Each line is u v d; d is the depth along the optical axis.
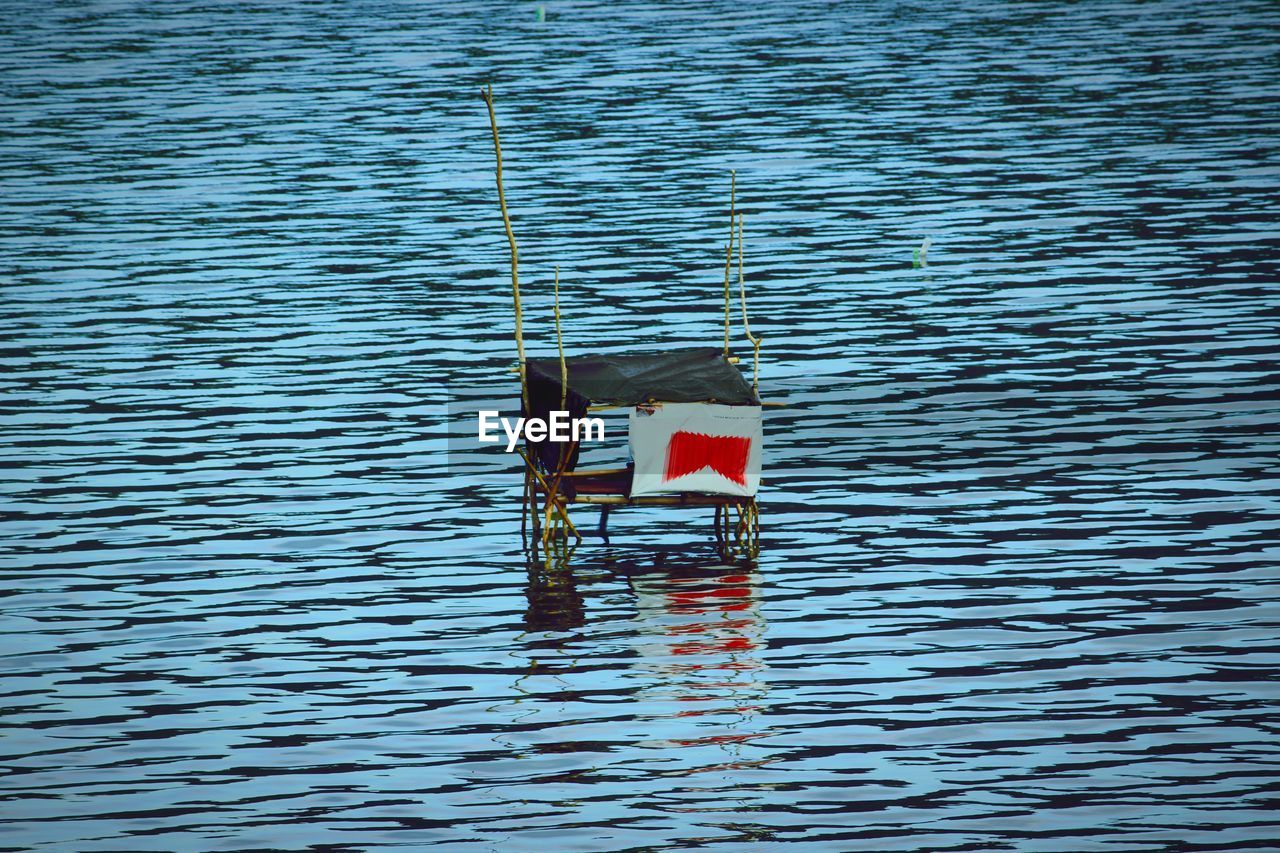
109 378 123.69
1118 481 101.56
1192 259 148.50
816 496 101.19
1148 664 77.56
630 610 84.94
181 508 98.94
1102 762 69.00
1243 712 72.75
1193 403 114.38
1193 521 94.88
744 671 77.88
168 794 67.19
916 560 90.88
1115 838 63.47
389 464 106.62
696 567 90.88
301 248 160.25
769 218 167.12
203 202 177.62
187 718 73.69
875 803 66.25
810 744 70.94
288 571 90.12
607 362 95.94
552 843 63.50
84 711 74.25
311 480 103.81
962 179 180.25
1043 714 73.06
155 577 89.12
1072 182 177.00
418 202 176.62
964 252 153.75
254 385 122.00
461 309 140.38
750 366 124.75
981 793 66.81
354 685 76.81
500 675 77.69
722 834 64.06
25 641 81.31
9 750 70.69
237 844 63.59
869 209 169.50
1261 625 81.19
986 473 103.75
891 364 124.62
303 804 66.50
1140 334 129.25
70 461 106.75
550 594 87.19
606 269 151.12
